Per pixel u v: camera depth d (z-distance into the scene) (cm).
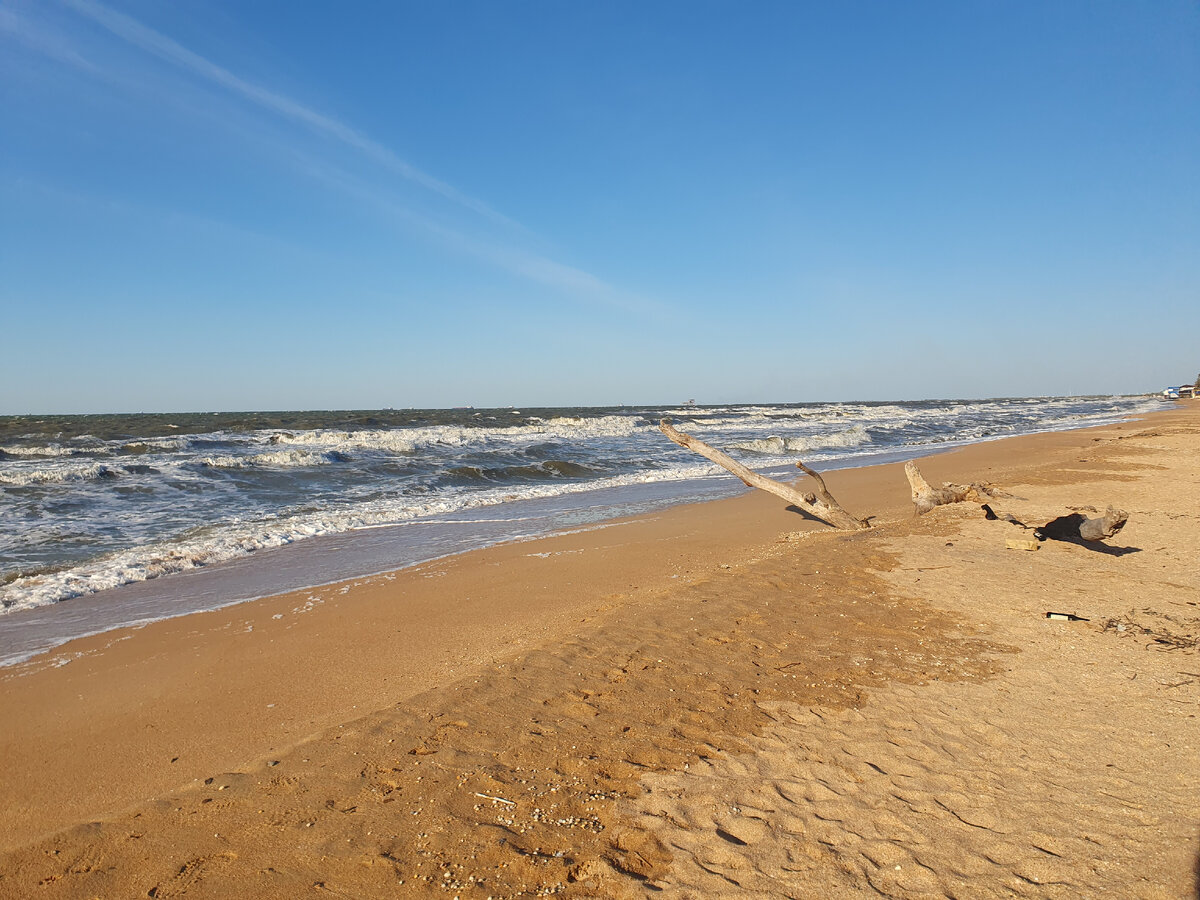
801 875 272
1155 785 333
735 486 1773
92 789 372
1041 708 420
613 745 371
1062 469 1559
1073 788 333
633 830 297
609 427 4053
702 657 500
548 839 290
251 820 308
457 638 604
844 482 1725
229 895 259
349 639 611
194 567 907
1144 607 604
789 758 360
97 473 1639
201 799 328
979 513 1015
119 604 741
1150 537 862
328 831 297
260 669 545
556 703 423
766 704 423
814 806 319
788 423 4819
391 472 1938
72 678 536
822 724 398
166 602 747
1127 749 369
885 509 1270
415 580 825
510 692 439
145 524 1182
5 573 853
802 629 562
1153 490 1210
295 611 707
